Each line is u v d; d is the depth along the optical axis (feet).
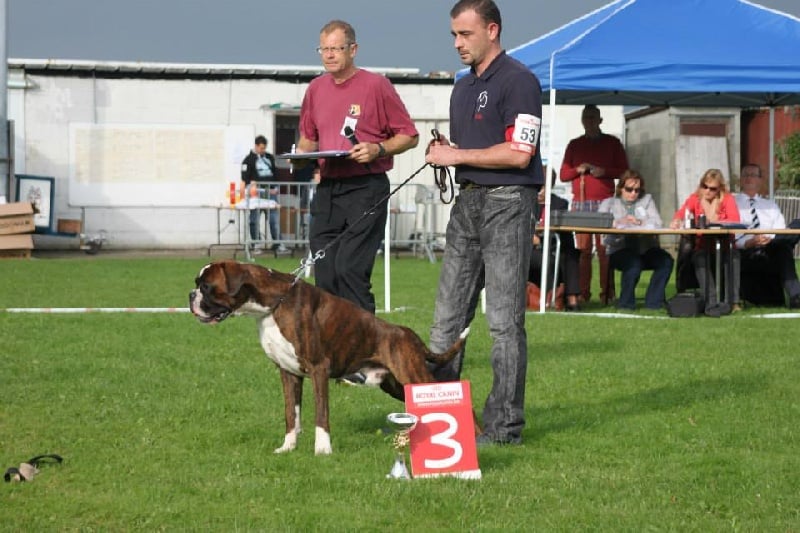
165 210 100.63
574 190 60.59
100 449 23.86
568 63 49.57
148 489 20.67
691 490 20.99
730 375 33.58
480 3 24.07
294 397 23.90
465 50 24.20
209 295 22.29
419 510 19.52
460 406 21.84
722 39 51.52
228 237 102.17
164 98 99.96
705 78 49.78
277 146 104.06
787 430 26.09
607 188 59.57
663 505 20.02
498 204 24.08
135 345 38.17
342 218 31.32
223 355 36.22
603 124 104.37
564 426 26.66
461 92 24.85
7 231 87.20
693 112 93.50
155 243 100.63
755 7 53.52
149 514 19.20
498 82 24.09
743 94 66.23
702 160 94.12
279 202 92.32
